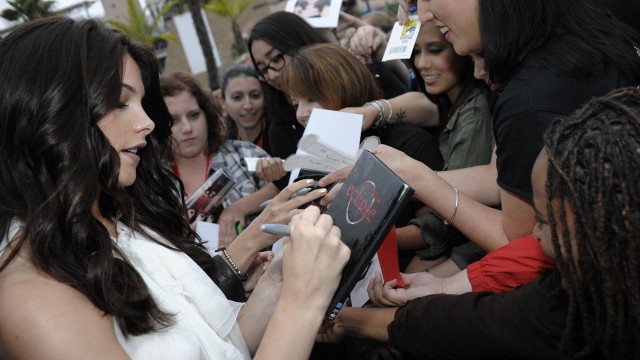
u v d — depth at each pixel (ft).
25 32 3.46
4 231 3.28
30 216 3.18
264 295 4.61
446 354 3.80
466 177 5.57
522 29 4.27
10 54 3.37
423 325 3.92
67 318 2.96
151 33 48.06
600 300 2.64
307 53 6.73
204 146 8.64
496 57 4.42
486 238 4.85
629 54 4.21
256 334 4.49
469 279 4.62
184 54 51.34
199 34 42.16
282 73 6.88
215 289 4.00
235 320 4.11
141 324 3.29
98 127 3.50
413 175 5.05
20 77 3.28
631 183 2.38
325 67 6.56
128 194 4.31
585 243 2.58
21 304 2.94
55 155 3.27
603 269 2.49
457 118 6.28
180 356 3.35
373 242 3.85
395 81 9.03
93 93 3.40
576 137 2.62
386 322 4.63
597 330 2.71
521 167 4.20
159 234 4.43
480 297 3.77
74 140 3.30
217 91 13.23
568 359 3.16
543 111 4.06
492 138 6.05
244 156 8.94
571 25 4.26
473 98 6.15
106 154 3.46
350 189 4.21
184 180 8.71
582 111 2.73
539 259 4.24
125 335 3.25
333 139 5.45
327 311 3.94
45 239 3.13
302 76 6.59
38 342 2.88
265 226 3.71
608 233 2.47
